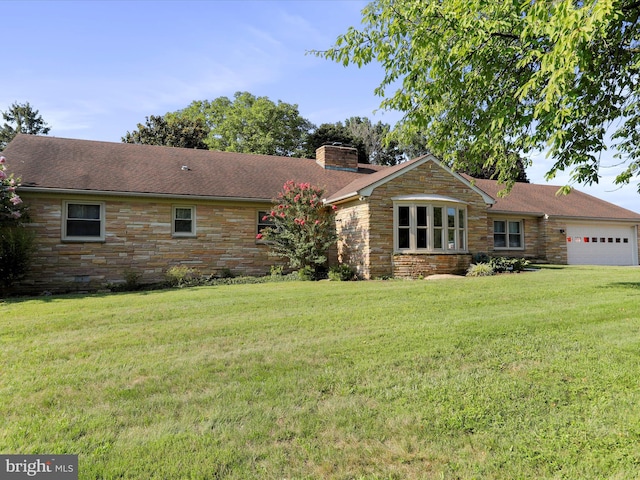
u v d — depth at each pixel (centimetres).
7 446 275
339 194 1480
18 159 1317
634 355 438
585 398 338
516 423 298
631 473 237
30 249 1162
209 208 1440
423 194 1402
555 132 514
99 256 1291
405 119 689
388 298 856
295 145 4147
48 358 470
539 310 693
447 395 346
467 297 842
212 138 3884
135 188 1319
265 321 645
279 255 1404
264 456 261
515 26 545
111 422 308
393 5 602
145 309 768
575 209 2116
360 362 434
